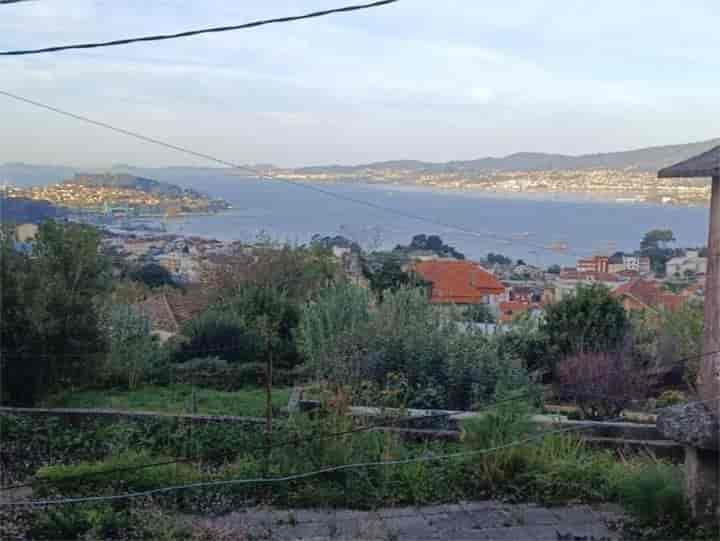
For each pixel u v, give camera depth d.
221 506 8.77
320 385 12.91
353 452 9.52
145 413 11.32
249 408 13.04
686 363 15.34
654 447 10.55
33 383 14.20
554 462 9.59
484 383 13.22
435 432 10.84
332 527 8.20
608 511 8.68
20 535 7.80
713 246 7.87
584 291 16.64
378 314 15.23
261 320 17.86
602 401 13.66
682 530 7.84
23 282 14.55
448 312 15.77
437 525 8.30
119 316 16.36
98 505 8.46
